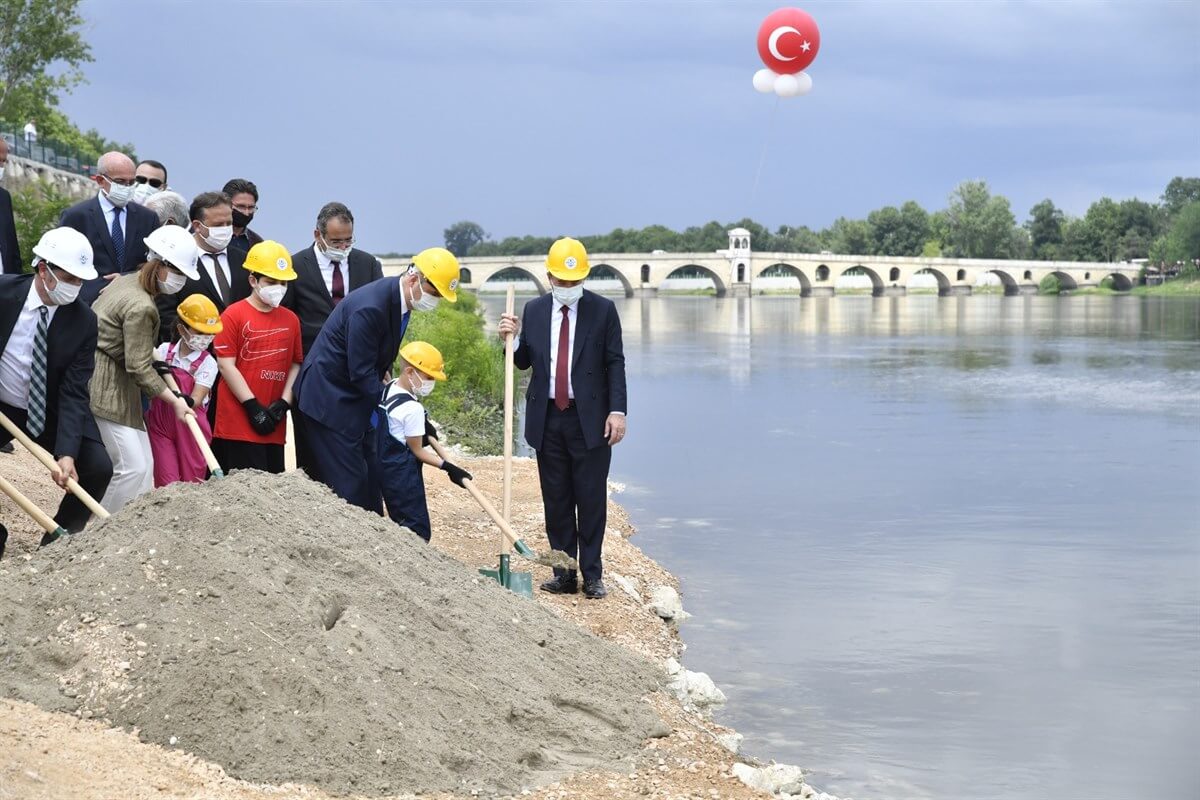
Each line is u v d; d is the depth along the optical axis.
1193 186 150.62
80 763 4.45
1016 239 154.38
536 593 8.70
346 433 7.56
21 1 36.81
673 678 7.30
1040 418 23.75
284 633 5.41
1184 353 41.34
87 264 6.52
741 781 5.87
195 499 6.04
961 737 7.38
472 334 25.20
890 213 159.38
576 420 8.62
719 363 38.03
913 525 13.52
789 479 16.58
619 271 116.38
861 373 34.12
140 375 7.06
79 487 6.62
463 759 5.22
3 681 5.05
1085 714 7.78
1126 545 12.65
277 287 7.72
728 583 10.84
